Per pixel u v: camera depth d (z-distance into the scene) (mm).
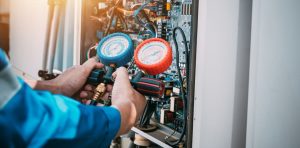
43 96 441
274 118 751
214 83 882
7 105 374
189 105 895
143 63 758
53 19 1580
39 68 1810
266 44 769
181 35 1178
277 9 741
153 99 1211
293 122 708
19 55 2025
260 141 787
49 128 408
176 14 1211
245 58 952
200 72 861
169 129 1184
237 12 921
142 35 1387
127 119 568
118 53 793
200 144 868
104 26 1528
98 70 818
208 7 850
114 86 667
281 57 732
